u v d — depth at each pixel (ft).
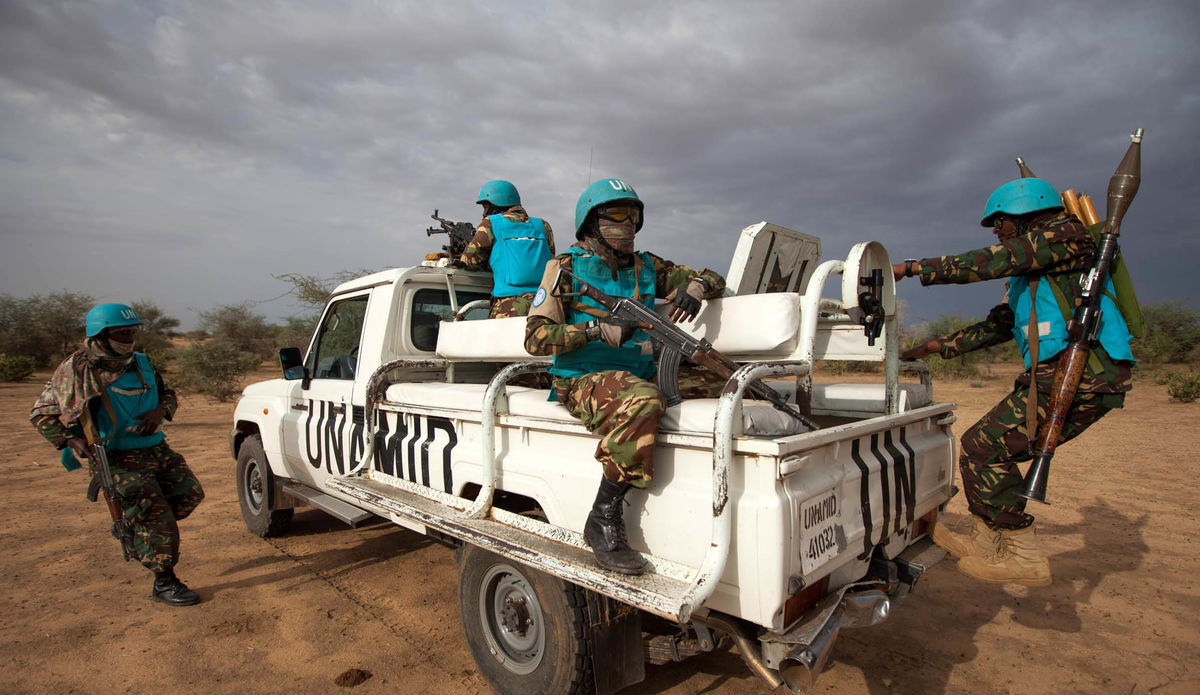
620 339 8.55
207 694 10.18
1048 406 9.52
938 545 10.89
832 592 8.45
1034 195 9.84
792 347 9.05
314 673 10.82
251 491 18.76
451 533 9.68
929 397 11.48
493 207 15.12
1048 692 10.30
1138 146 8.92
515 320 11.25
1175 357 81.30
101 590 14.30
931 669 11.02
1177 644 11.80
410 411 12.27
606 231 9.29
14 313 91.71
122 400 13.42
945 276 9.58
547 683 8.97
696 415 7.87
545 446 9.63
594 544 8.00
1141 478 23.58
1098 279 9.04
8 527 18.83
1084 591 14.15
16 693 10.21
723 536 7.09
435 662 11.21
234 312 107.76
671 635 9.14
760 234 10.59
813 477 7.72
